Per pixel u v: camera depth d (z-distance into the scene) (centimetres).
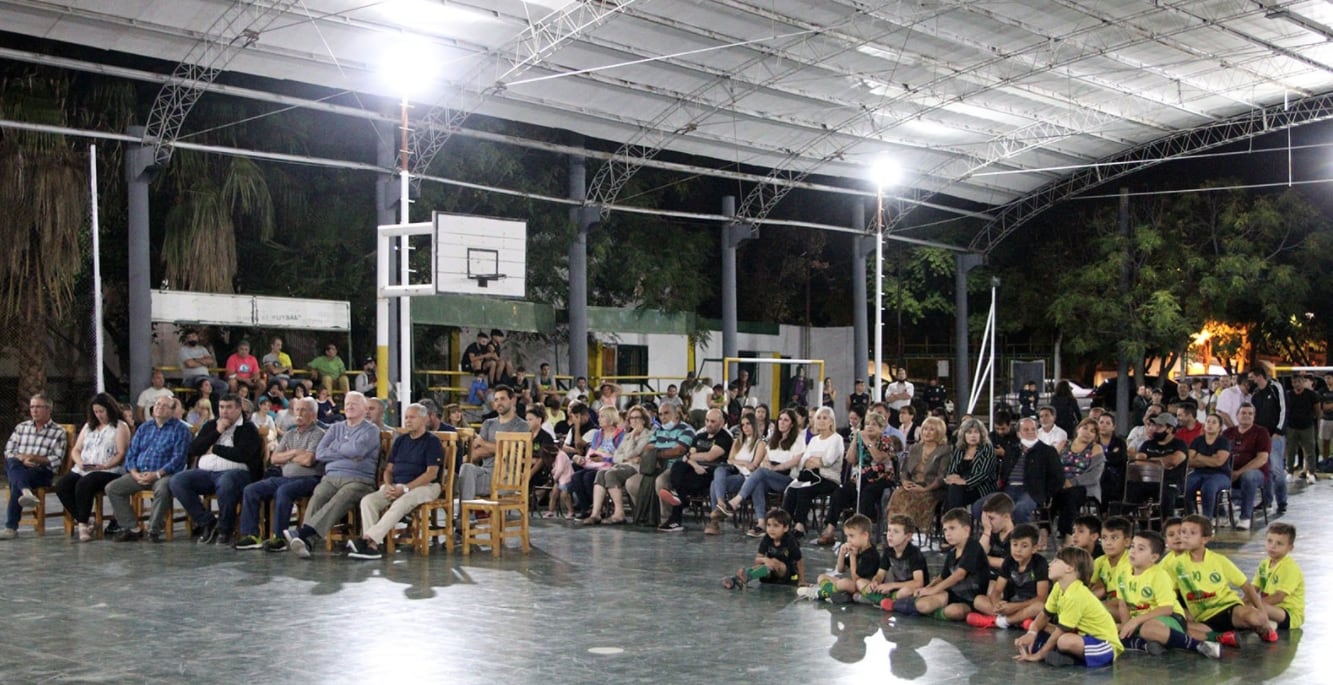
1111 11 2303
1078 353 3403
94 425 1295
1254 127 3061
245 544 1201
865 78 2478
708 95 2428
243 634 803
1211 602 834
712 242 3081
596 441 1554
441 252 1481
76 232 1984
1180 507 1392
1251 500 1444
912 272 3600
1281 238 3306
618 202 2861
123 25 1762
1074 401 1952
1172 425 1412
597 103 2355
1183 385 2070
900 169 2961
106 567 1081
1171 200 3403
